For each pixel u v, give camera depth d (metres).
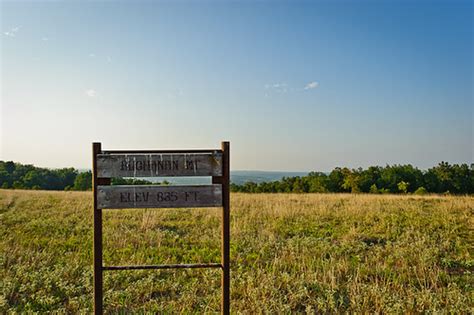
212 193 4.94
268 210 15.62
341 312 5.77
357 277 7.02
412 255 8.57
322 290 6.43
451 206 16.16
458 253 8.98
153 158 4.86
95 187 4.77
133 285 6.77
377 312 5.54
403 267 7.63
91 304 5.99
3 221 13.45
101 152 4.80
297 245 9.27
